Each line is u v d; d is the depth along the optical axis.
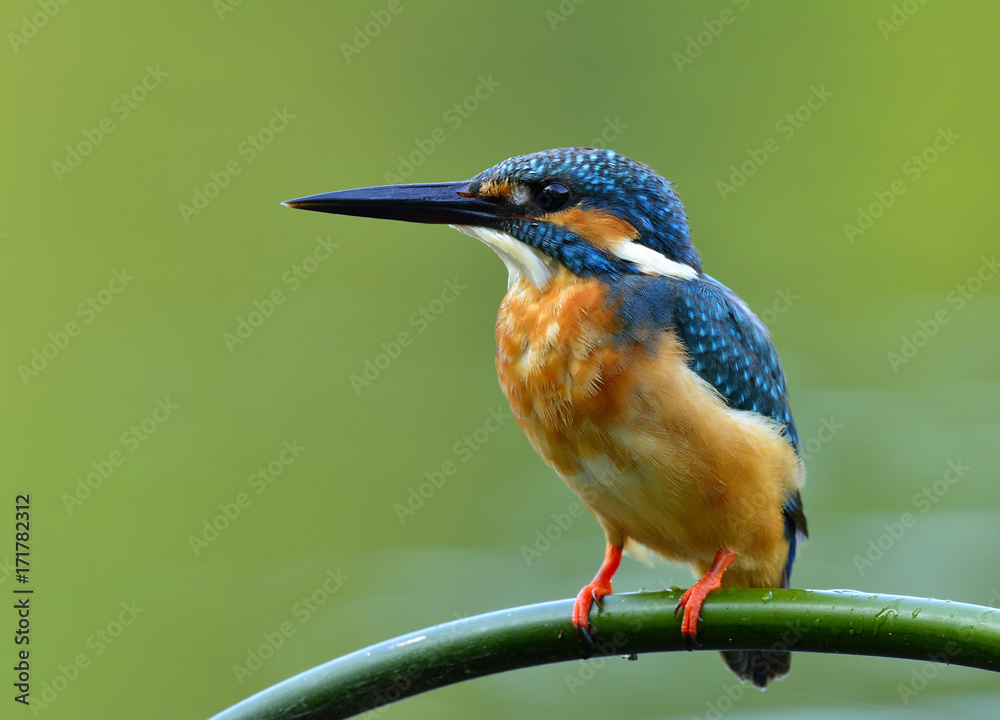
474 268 13.98
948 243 14.38
